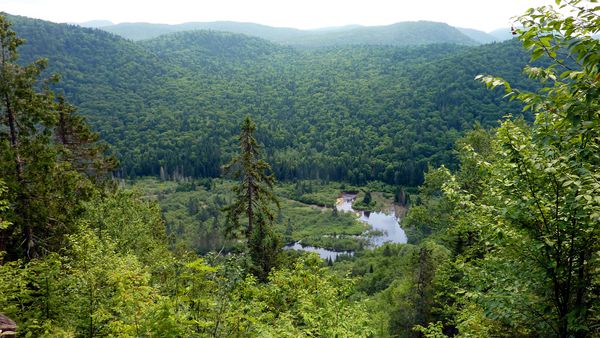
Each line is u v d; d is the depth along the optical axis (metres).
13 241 17.73
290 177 160.50
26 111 17.69
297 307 10.34
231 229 22.67
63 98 27.52
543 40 4.91
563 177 5.25
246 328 7.30
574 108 4.69
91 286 8.37
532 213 6.16
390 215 117.94
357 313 10.23
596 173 4.98
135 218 28.47
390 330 20.23
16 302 9.28
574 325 5.79
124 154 181.38
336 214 115.00
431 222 30.78
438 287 18.66
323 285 11.11
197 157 171.50
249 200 22.34
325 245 94.50
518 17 5.20
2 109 17.58
